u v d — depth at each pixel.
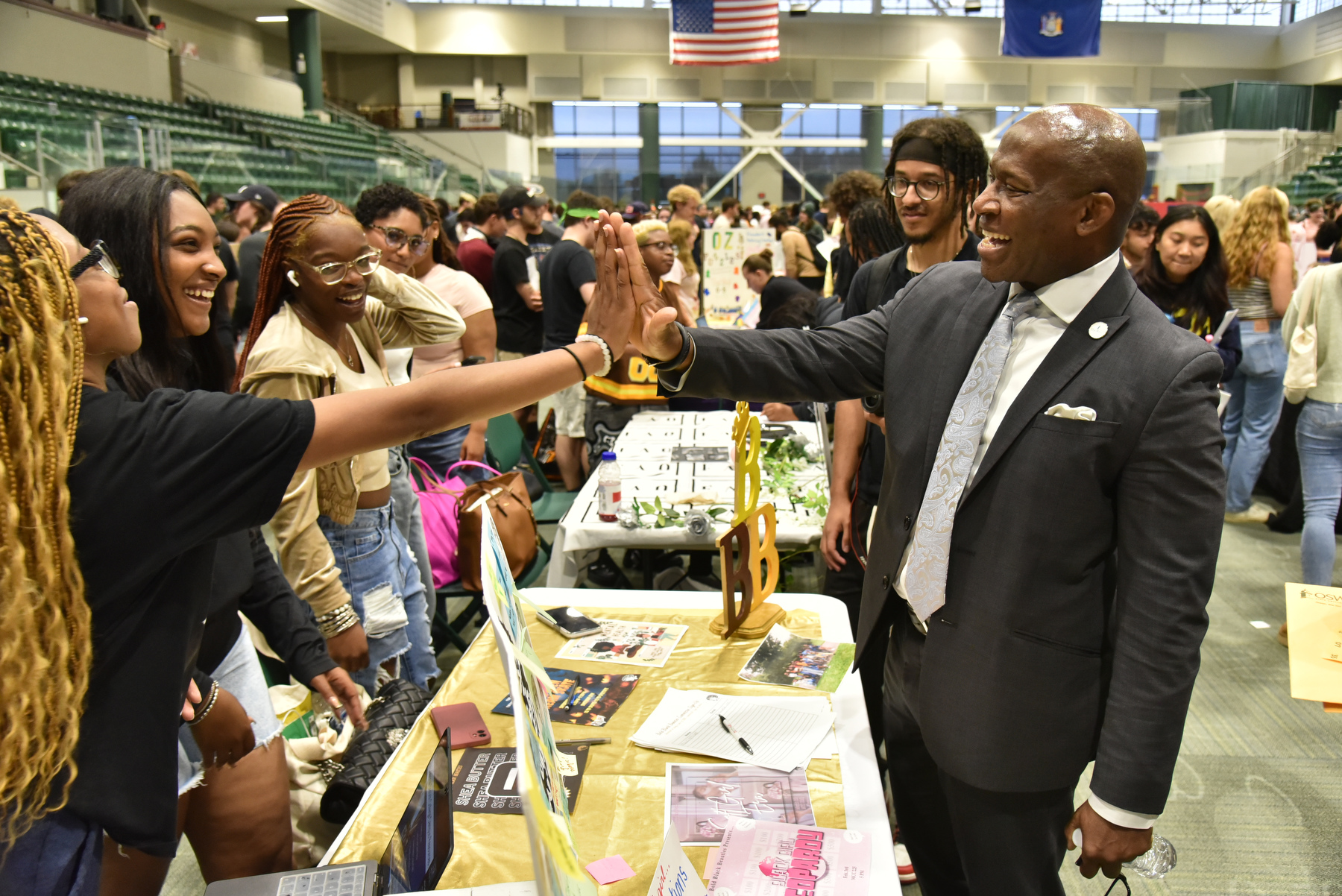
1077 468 1.18
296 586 1.85
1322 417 2.99
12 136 7.04
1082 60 20.95
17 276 0.76
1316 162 19.00
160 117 11.82
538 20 20.41
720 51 11.06
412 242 3.00
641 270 1.24
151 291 1.42
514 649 0.81
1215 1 21.06
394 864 1.15
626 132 21.16
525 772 0.67
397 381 2.65
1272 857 2.17
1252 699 2.87
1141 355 1.16
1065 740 1.24
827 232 10.14
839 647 1.73
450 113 19.64
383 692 2.00
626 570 3.88
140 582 0.89
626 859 1.19
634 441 3.52
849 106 20.81
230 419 0.88
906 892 2.04
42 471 0.77
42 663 0.78
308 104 17.28
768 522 1.88
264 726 1.57
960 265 1.45
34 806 0.82
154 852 0.95
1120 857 1.19
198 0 16.41
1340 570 3.84
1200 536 1.14
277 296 1.89
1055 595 1.22
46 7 10.93
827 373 1.44
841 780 1.35
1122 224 1.17
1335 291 2.91
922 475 1.33
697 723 1.47
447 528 2.97
